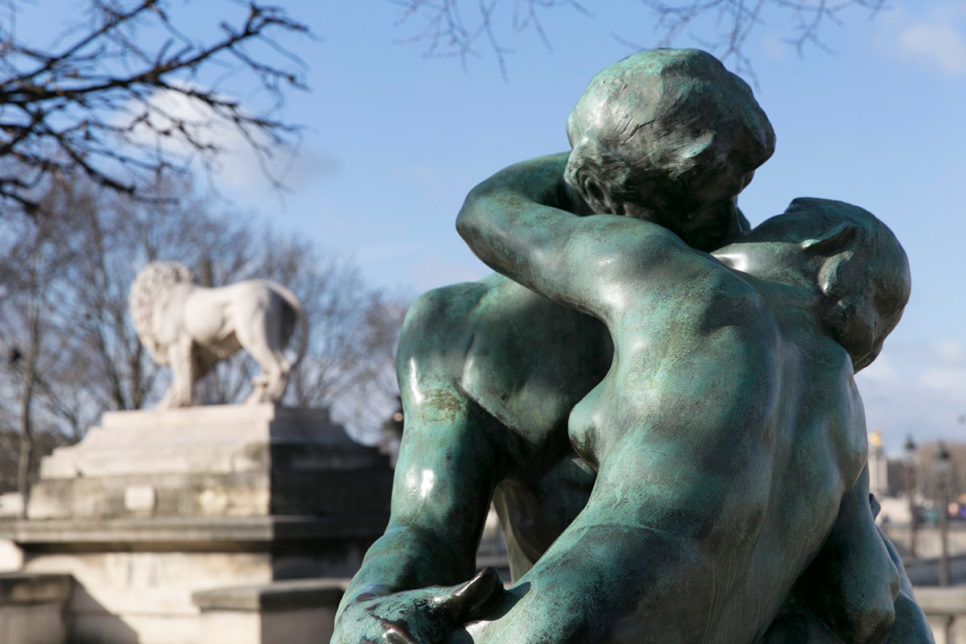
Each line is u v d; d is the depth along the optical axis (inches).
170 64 239.5
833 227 47.1
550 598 36.1
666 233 43.8
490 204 48.9
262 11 238.1
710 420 39.3
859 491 47.2
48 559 486.0
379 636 37.5
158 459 492.4
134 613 465.1
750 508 38.9
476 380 49.6
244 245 1055.6
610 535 37.5
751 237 47.8
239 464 476.1
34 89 231.1
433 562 45.6
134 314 560.4
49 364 1000.9
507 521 54.0
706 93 44.5
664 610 36.5
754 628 41.2
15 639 450.3
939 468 780.0
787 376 42.8
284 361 538.0
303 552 454.0
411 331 52.0
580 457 46.5
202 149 254.2
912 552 907.4
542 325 50.1
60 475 518.6
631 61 46.1
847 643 45.3
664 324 41.3
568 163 47.9
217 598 358.9
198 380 569.3
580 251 44.3
